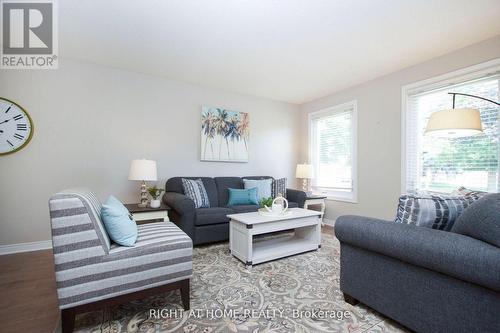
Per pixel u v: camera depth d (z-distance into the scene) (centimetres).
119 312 156
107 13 203
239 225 243
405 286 134
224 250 276
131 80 324
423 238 121
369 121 352
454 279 115
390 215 324
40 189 276
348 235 158
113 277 137
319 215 277
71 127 290
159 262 150
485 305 105
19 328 140
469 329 109
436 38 241
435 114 182
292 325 144
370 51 267
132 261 142
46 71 278
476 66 248
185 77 345
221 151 388
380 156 337
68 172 288
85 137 297
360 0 185
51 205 126
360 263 159
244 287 189
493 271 98
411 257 125
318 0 186
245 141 412
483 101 247
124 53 275
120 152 317
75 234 130
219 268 225
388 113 328
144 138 332
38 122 274
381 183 335
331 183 418
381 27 221
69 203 130
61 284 126
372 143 347
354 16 205
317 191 441
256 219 238
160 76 342
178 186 326
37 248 275
